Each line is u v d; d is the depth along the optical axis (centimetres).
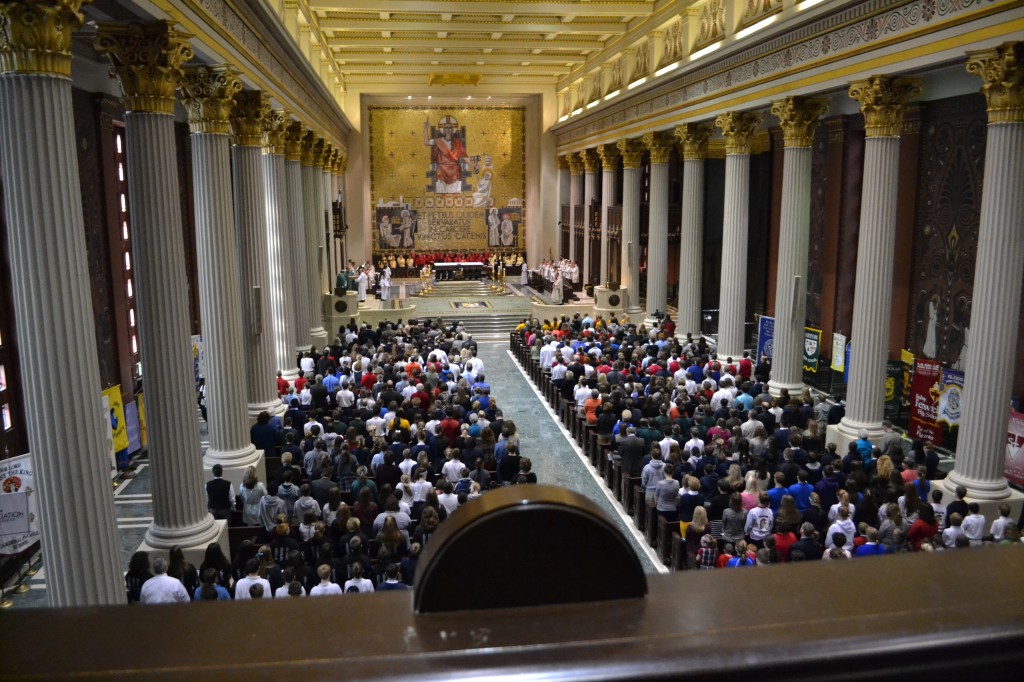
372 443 1459
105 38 980
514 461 1354
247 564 891
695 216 2547
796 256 1909
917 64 1396
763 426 1485
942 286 1847
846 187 2197
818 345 2177
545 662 105
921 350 1928
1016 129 1237
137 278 1053
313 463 1304
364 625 113
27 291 779
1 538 1077
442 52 3644
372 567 962
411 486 1194
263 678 100
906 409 1892
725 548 1005
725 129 2186
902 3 1423
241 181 1594
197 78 1284
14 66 741
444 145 4678
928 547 996
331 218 3516
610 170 3597
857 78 1571
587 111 3616
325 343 2730
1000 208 1251
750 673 105
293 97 2122
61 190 770
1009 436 1476
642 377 1869
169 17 1020
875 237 1563
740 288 2230
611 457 1608
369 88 4234
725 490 1227
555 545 122
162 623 113
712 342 2950
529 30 2950
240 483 1369
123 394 1733
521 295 4144
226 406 1377
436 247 4762
